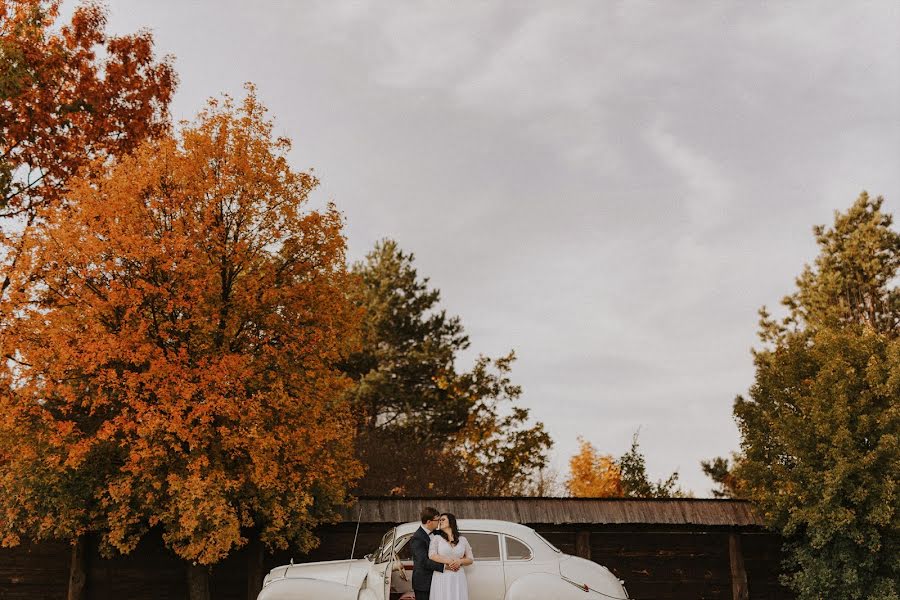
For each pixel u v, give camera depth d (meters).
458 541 11.85
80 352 17.19
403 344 44.56
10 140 25.05
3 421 17.06
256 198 19.38
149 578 19.92
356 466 19.89
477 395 40.00
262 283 19.17
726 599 20.91
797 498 19.73
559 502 20.70
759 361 31.30
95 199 17.94
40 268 17.48
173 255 17.72
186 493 16.84
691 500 21.06
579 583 12.12
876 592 18.72
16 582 19.48
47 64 25.33
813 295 37.69
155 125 27.91
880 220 37.97
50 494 17.69
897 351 20.22
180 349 17.70
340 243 19.83
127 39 27.78
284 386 18.97
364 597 12.23
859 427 19.36
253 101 19.89
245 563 20.20
